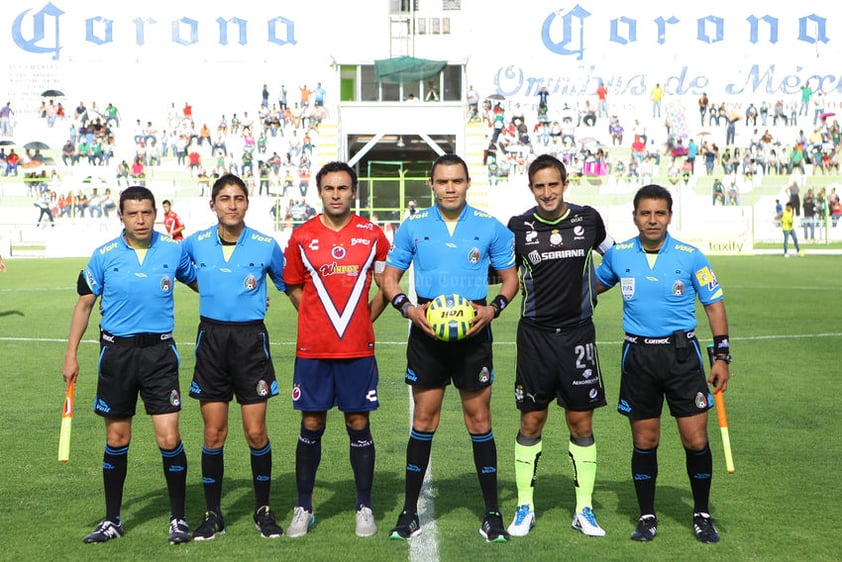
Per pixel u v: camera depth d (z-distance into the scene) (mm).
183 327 14828
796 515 5551
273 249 5457
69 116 42375
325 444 7379
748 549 4965
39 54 42562
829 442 7344
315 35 43156
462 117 40062
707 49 43281
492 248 5332
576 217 5293
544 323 5297
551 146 41906
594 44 43062
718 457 6914
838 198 41031
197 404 8992
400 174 39500
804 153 42438
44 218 38781
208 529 5172
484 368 5234
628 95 43156
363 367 5281
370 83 40219
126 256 5191
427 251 5277
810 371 10555
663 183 41062
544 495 6055
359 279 5270
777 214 39406
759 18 43312
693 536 5188
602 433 7707
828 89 43406
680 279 5145
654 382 5168
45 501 5879
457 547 5008
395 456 7016
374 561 4793
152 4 42750
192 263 5422
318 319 5242
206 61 42844
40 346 12789
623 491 6125
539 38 43125
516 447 5410
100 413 5191
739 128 43344
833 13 43219
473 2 43094
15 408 8766
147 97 42719
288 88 43094
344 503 5887
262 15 42969
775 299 18109
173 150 41438
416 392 5289
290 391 9586
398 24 43281
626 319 5297
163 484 6281
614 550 4957
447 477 6445
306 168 39906
